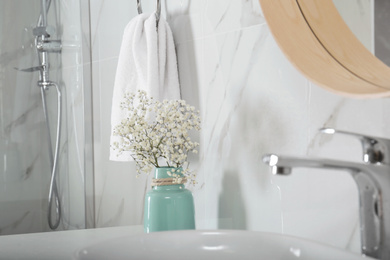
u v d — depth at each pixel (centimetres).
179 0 147
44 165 182
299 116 108
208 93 136
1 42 174
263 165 118
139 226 134
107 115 186
